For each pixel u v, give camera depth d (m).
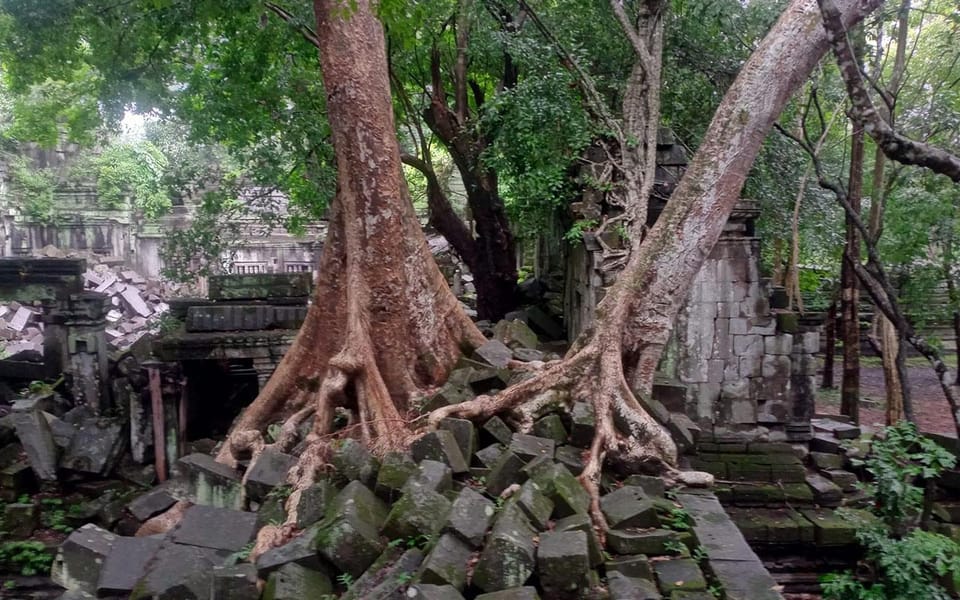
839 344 24.91
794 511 10.45
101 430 10.73
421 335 8.42
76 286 12.85
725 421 11.27
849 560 9.86
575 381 7.60
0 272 12.56
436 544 5.02
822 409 17.53
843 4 7.30
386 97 8.05
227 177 19.44
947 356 23.92
